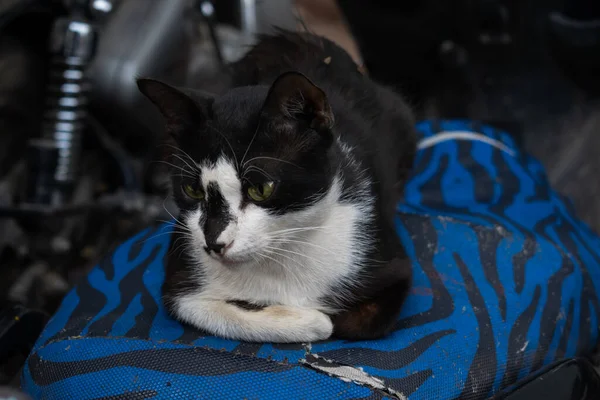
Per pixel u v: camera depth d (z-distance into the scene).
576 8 2.72
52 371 1.25
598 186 2.78
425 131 2.22
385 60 3.06
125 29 2.24
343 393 1.17
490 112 2.96
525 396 1.33
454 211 1.89
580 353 1.69
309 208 1.31
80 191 2.34
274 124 1.26
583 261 1.83
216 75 2.38
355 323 1.33
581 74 2.82
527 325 1.53
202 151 1.29
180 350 1.21
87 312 1.44
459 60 2.89
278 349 1.25
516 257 1.70
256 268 1.33
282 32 1.94
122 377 1.17
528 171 2.14
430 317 1.44
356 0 2.83
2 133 2.21
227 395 1.14
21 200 2.10
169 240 1.66
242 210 1.27
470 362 1.36
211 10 2.25
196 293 1.38
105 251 2.28
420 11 2.80
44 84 2.30
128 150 2.49
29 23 2.22
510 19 2.77
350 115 1.54
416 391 1.23
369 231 1.39
